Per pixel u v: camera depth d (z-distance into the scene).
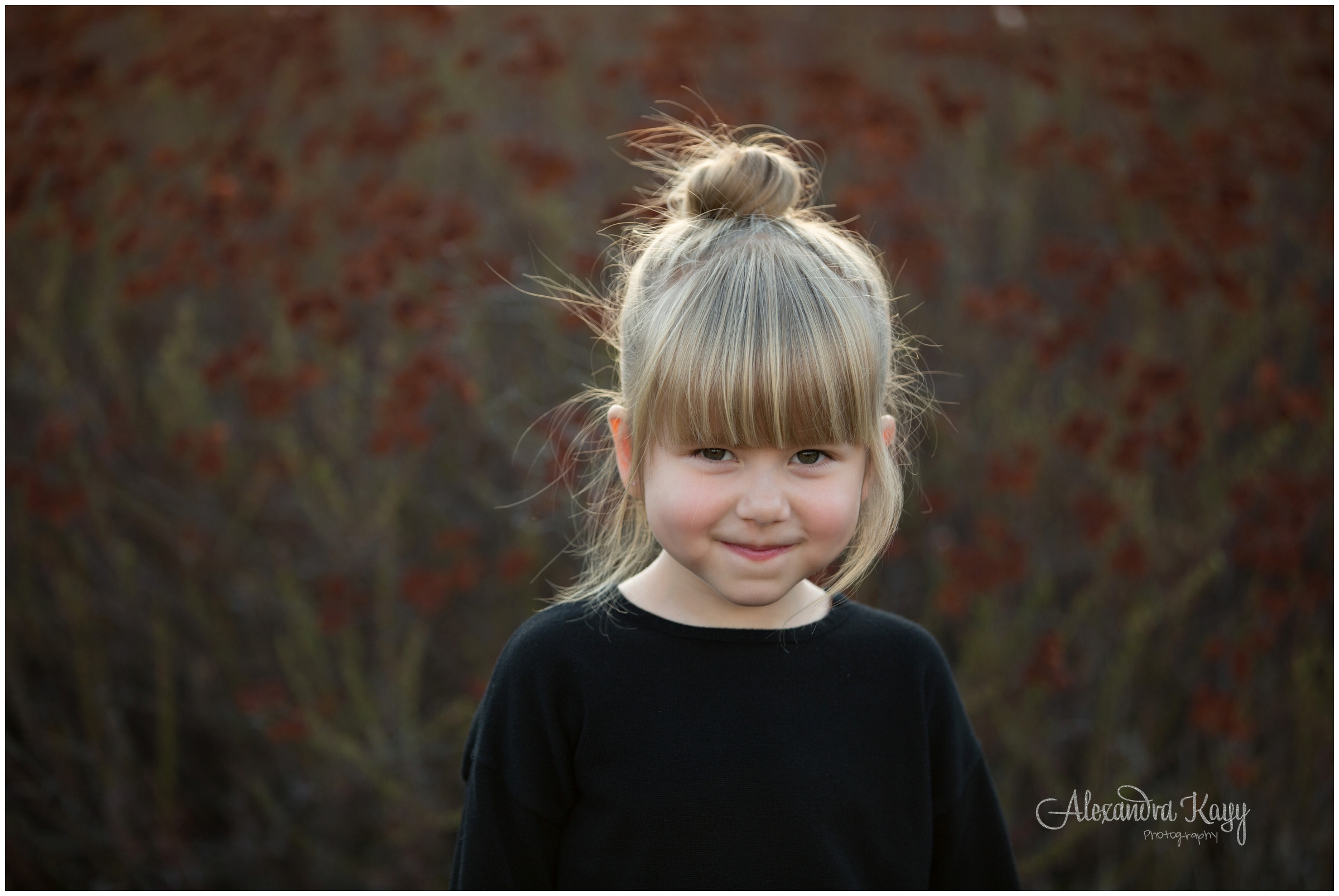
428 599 2.38
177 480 2.84
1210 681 2.71
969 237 3.01
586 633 1.18
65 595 2.58
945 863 1.29
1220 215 2.47
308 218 2.66
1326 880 2.57
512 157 2.52
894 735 1.21
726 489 1.01
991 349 2.91
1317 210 3.07
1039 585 2.51
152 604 2.74
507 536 2.77
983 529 2.46
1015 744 2.46
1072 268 2.49
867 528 1.17
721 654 1.17
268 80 2.84
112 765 2.55
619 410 1.14
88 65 2.64
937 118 2.98
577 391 2.65
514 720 1.17
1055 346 2.47
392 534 2.62
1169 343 3.02
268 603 2.71
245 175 2.66
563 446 2.37
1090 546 2.59
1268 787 2.62
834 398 1.00
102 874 2.56
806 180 1.55
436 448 2.85
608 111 3.10
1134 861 2.54
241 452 2.84
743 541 1.01
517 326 2.88
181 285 2.83
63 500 2.46
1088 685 2.66
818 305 1.02
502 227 3.02
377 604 2.67
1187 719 2.74
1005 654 2.49
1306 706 2.59
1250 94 3.19
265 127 2.90
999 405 2.71
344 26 3.24
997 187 3.12
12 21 2.92
